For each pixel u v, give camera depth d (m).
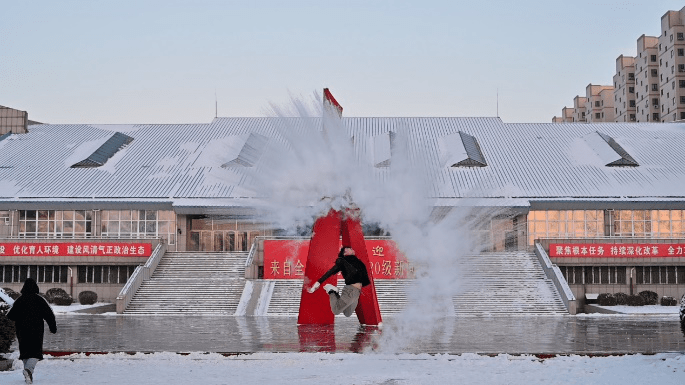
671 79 131.75
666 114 134.38
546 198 61.25
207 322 38.62
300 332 28.70
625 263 57.78
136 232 63.38
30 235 63.50
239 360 18.47
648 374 14.72
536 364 17.27
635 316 45.59
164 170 67.88
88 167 68.81
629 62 159.50
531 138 74.81
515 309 48.03
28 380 14.53
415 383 14.14
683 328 18.50
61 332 30.81
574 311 47.50
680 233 62.62
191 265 57.81
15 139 77.00
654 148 71.94
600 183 63.91
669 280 58.66
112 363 18.20
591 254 57.69
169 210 62.81
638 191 62.41
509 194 61.75
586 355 19.77
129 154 71.94
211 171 67.12
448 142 71.44
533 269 55.53
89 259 58.84
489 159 69.12
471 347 23.00
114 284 59.28
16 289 59.38
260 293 51.56
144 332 30.70
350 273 16.44
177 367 17.19
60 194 63.41
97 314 48.84
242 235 64.69
